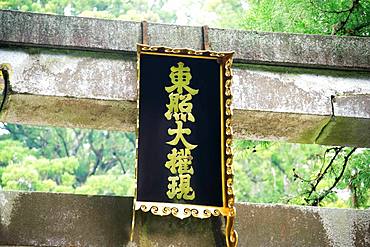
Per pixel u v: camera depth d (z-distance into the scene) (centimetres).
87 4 2169
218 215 496
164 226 513
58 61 533
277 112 547
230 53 529
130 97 528
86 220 507
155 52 527
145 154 499
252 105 545
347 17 796
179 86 521
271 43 571
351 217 544
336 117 554
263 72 563
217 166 505
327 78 571
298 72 569
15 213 500
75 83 526
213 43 561
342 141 589
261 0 902
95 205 513
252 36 571
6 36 530
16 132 1962
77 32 544
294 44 575
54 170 1633
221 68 530
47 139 1989
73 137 2012
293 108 551
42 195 510
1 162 1781
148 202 488
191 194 495
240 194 1700
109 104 529
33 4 1914
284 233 530
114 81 533
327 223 539
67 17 549
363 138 583
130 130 565
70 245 497
